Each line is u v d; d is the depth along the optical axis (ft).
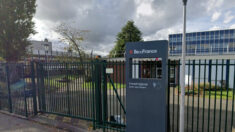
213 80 34.01
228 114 16.84
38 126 13.12
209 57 35.42
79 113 13.79
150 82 8.78
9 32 24.44
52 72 14.82
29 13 27.02
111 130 12.22
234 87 8.66
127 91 9.46
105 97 12.16
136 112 9.23
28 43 27.96
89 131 12.00
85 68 13.07
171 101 23.09
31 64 15.53
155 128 8.74
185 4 7.87
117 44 98.89
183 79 8.18
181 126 8.35
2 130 12.39
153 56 8.58
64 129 12.46
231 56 33.50
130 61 9.36
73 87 14.16
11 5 24.27
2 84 17.62
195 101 23.00
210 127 13.46
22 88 15.57
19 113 16.12
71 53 49.42
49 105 15.51
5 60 27.89
